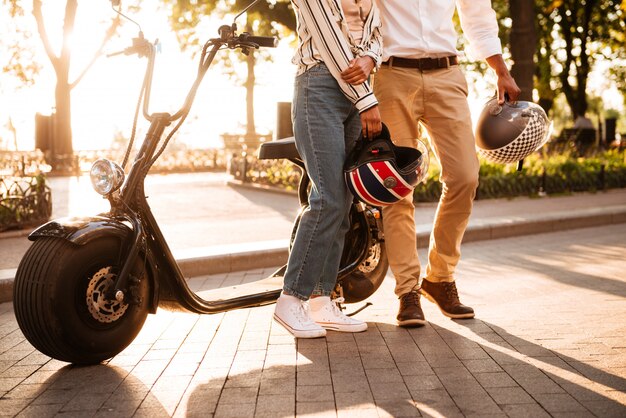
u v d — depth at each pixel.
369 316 4.75
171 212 11.49
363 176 3.82
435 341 4.05
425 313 4.78
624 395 3.13
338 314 4.29
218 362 3.76
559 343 3.98
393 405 3.07
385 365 3.63
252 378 3.48
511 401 3.09
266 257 7.25
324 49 3.79
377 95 4.41
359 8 3.91
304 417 2.96
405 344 4.00
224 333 4.37
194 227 9.58
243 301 4.07
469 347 3.92
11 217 9.37
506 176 13.71
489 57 4.61
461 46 24.30
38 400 3.26
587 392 3.18
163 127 3.79
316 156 3.92
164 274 3.79
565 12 31.91
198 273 6.84
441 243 4.55
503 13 30.56
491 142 4.53
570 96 33.38
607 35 32.91
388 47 4.36
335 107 3.92
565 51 33.41
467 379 3.39
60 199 14.55
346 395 3.21
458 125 4.35
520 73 16.56
